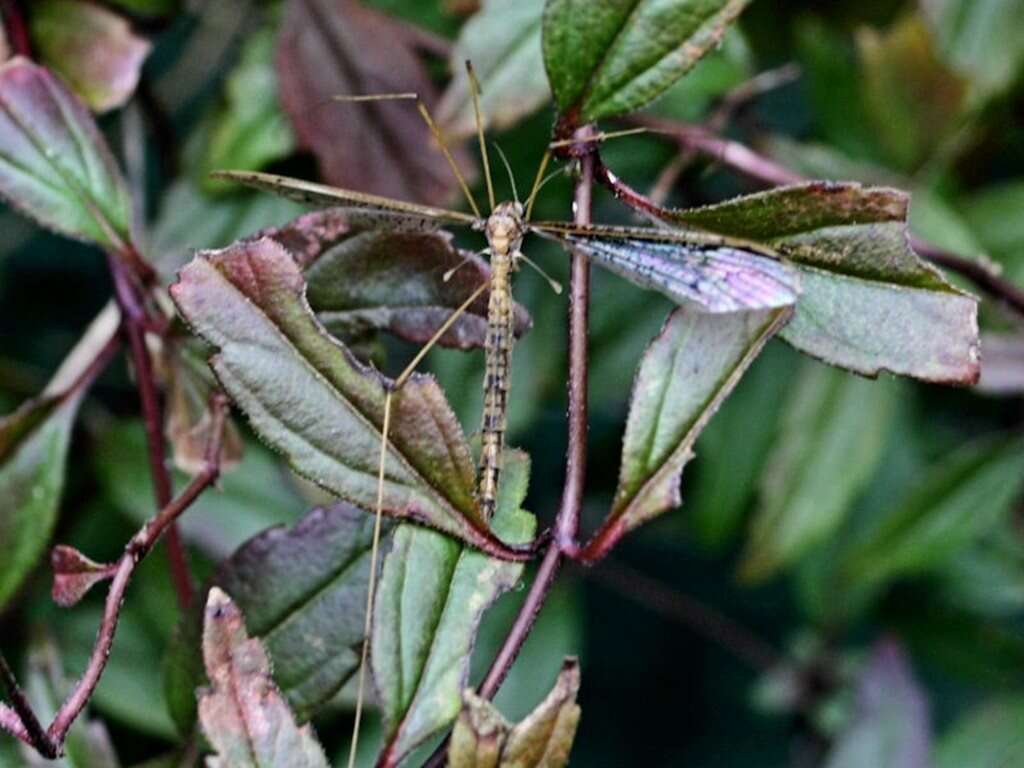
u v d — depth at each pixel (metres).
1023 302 0.25
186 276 0.21
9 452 0.23
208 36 0.28
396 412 0.21
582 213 0.22
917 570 0.28
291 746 0.20
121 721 0.26
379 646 0.21
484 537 0.21
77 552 0.21
